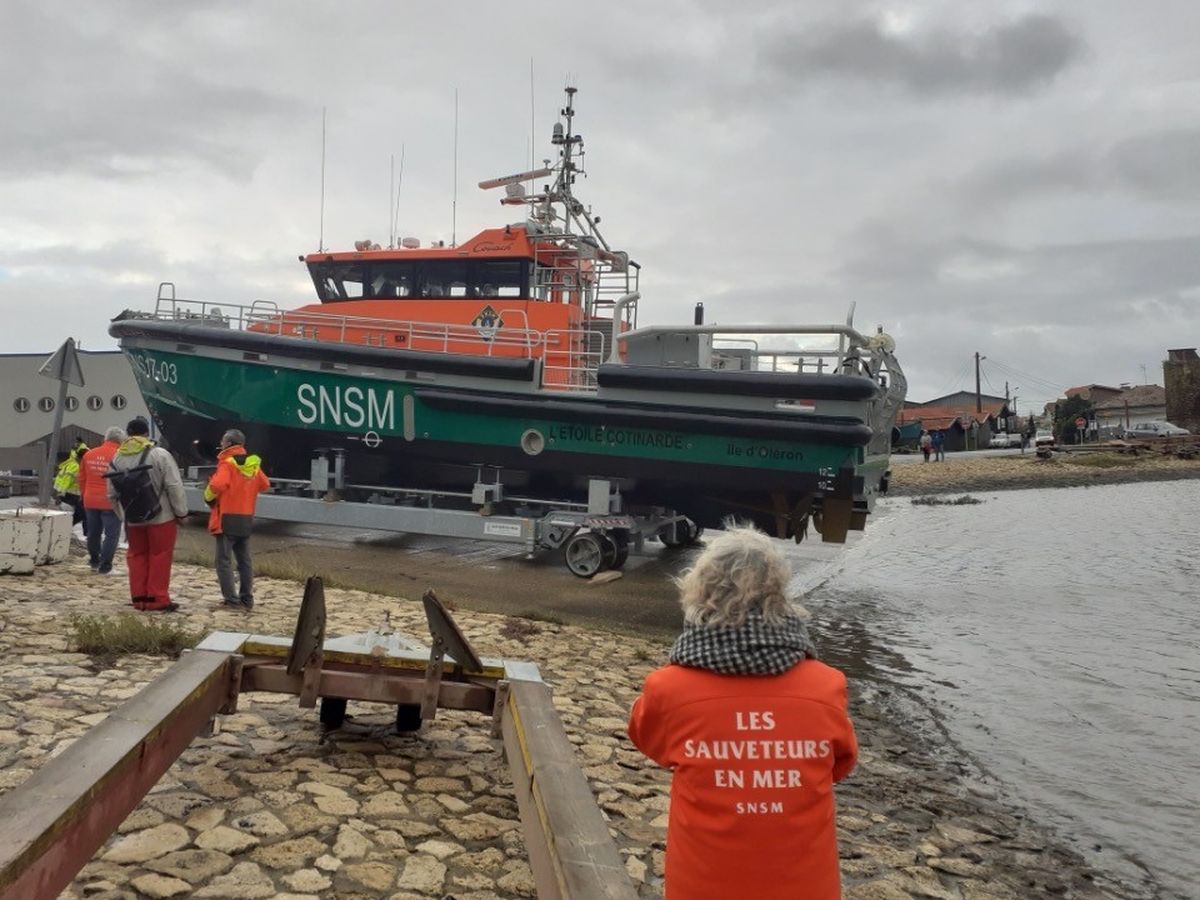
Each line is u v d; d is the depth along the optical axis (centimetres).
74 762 283
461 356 1212
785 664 210
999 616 1098
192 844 340
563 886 241
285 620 761
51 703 482
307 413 1295
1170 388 6700
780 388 1088
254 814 370
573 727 564
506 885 334
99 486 909
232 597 797
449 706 429
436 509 1256
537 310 1302
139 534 746
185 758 425
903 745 632
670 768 216
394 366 1242
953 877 430
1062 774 582
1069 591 1291
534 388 1191
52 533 945
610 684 680
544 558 1329
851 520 1176
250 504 796
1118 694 761
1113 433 7256
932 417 6475
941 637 980
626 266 1464
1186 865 460
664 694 213
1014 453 5247
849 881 411
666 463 1147
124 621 624
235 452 791
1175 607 1161
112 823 288
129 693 512
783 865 202
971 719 693
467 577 1156
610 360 1173
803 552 1711
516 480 1277
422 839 364
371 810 385
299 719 500
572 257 1356
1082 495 3312
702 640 213
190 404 1367
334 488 1304
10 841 231
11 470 1770
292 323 1349
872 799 525
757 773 205
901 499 3169
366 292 1370
